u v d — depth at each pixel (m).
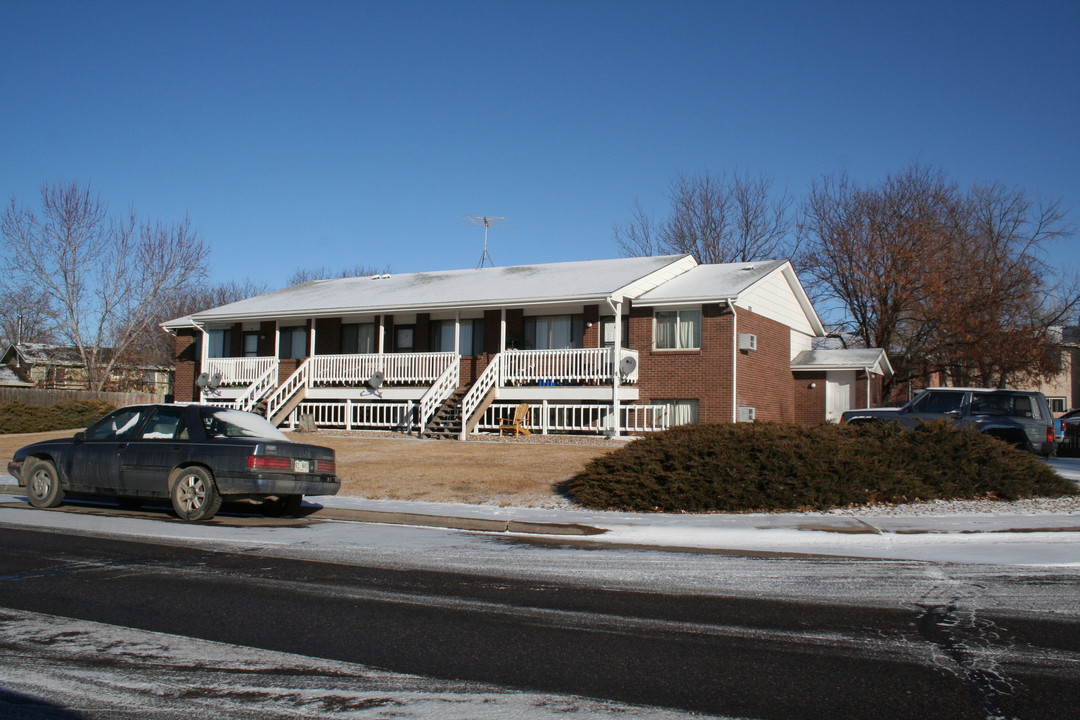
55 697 5.38
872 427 15.62
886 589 8.55
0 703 5.25
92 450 13.71
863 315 40.72
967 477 14.80
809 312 32.47
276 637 6.75
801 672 5.97
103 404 36.78
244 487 12.58
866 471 14.11
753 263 30.19
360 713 5.14
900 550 10.67
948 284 38.19
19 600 7.87
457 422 26.09
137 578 8.84
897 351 41.25
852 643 6.67
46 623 7.09
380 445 22.47
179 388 36.53
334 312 29.58
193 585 8.55
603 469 14.64
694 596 8.27
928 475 14.74
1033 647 6.55
